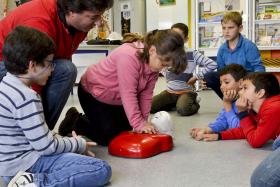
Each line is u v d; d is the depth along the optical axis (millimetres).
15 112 1147
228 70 1958
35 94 1184
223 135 1834
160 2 5590
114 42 3615
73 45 1656
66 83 1589
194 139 1856
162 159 1521
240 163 1453
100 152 1665
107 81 1733
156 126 1801
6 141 1170
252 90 1667
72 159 1206
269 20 3779
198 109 2717
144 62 1628
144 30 6070
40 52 1182
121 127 1854
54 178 1156
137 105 1661
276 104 1603
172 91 2725
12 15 1526
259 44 3875
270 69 3686
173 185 1227
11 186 1135
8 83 1173
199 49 3949
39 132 1167
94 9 1350
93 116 1790
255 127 1712
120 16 6160
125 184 1244
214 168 1395
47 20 1461
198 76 2688
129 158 1544
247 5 3783
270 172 902
